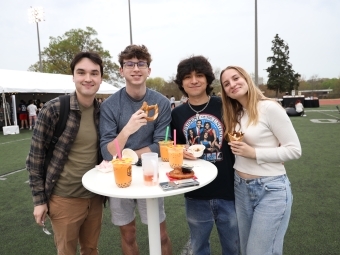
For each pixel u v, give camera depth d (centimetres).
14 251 274
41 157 187
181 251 268
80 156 195
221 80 192
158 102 220
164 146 200
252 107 179
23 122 1483
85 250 221
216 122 208
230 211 206
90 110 200
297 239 275
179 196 407
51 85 1488
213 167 183
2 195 436
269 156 171
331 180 450
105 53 3219
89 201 203
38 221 187
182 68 203
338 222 307
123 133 176
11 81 1291
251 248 177
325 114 1836
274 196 174
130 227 222
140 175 170
